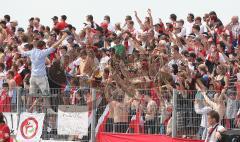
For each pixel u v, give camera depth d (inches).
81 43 1747.0
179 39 1656.0
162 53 1517.0
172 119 1270.9
